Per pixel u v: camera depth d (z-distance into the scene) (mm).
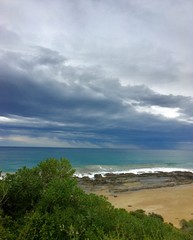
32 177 8016
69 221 6613
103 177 63125
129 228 7180
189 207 37750
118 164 110625
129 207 36969
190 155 193875
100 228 6676
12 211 7398
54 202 7301
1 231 6223
